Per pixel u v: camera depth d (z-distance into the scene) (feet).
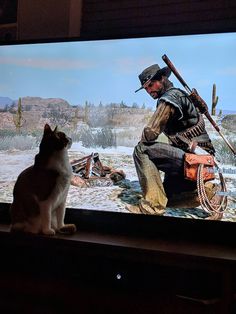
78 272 6.83
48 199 6.48
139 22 8.20
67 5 8.77
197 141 6.70
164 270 6.41
